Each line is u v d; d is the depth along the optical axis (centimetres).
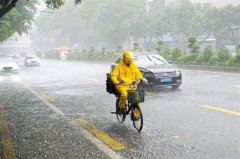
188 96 1762
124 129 1133
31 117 1413
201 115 1281
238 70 3031
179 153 853
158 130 1095
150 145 934
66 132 1124
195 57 4003
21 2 5219
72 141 1010
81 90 2270
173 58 4412
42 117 1402
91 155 869
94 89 2291
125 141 986
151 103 1608
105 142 984
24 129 1196
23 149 950
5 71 4762
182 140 966
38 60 6631
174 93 1897
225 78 2558
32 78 3488
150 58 2227
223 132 1024
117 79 1134
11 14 4478
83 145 962
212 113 1306
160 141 967
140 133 1070
